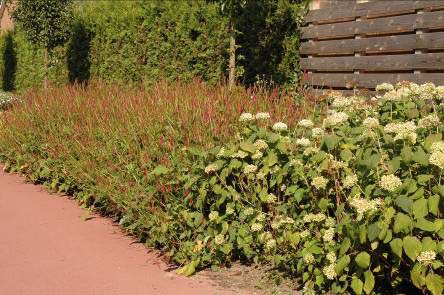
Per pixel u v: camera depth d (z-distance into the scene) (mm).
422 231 3338
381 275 3650
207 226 4625
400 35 7684
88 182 6312
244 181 4527
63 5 15000
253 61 9352
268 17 9164
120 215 6051
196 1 10328
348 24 8438
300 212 4188
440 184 3350
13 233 5590
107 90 8484
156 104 6402
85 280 4320
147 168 5207
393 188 3234
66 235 5523
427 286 3193
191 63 10469
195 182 4566
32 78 18344
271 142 4328
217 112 5590
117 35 12789
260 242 4352
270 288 4105
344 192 3908
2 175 8828
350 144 3887
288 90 8422
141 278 4367
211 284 4234
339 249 3672
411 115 4375
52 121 7859
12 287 4176
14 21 15695
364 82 8156
